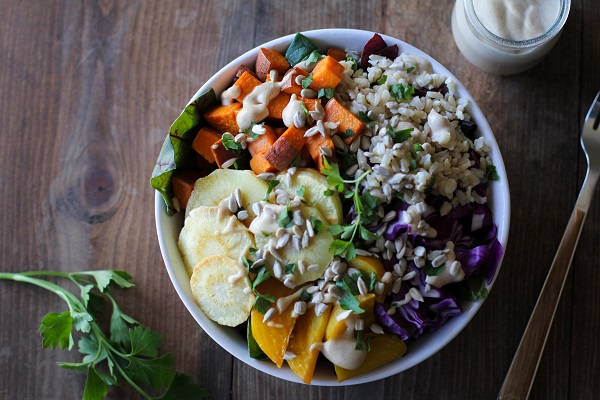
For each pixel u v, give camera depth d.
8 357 0.61
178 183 0.53
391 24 0.62
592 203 0.60
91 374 0.58
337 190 0.51
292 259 0.51
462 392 0.59
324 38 0.55
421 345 0.53
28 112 0.63
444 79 0.54
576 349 0.59
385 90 0.53
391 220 0.51
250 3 0.63
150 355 0.58
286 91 0.53
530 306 0.59
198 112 0.53
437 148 0.53
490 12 0.58
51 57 0.63
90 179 0.62
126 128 0.62
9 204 0.62
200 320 0.52
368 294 0.50
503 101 0.61
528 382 0.56
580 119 0.61
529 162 0.61
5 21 0.64
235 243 0.52
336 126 0.52
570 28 0.62
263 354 0.52
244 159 0.54
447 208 0.52
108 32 0.63
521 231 0.60
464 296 0.53
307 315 0.51
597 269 0.60
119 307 0.61
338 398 0.59
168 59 0.63
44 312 0.62
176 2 0.63
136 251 0.61
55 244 0.62
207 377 0.60
